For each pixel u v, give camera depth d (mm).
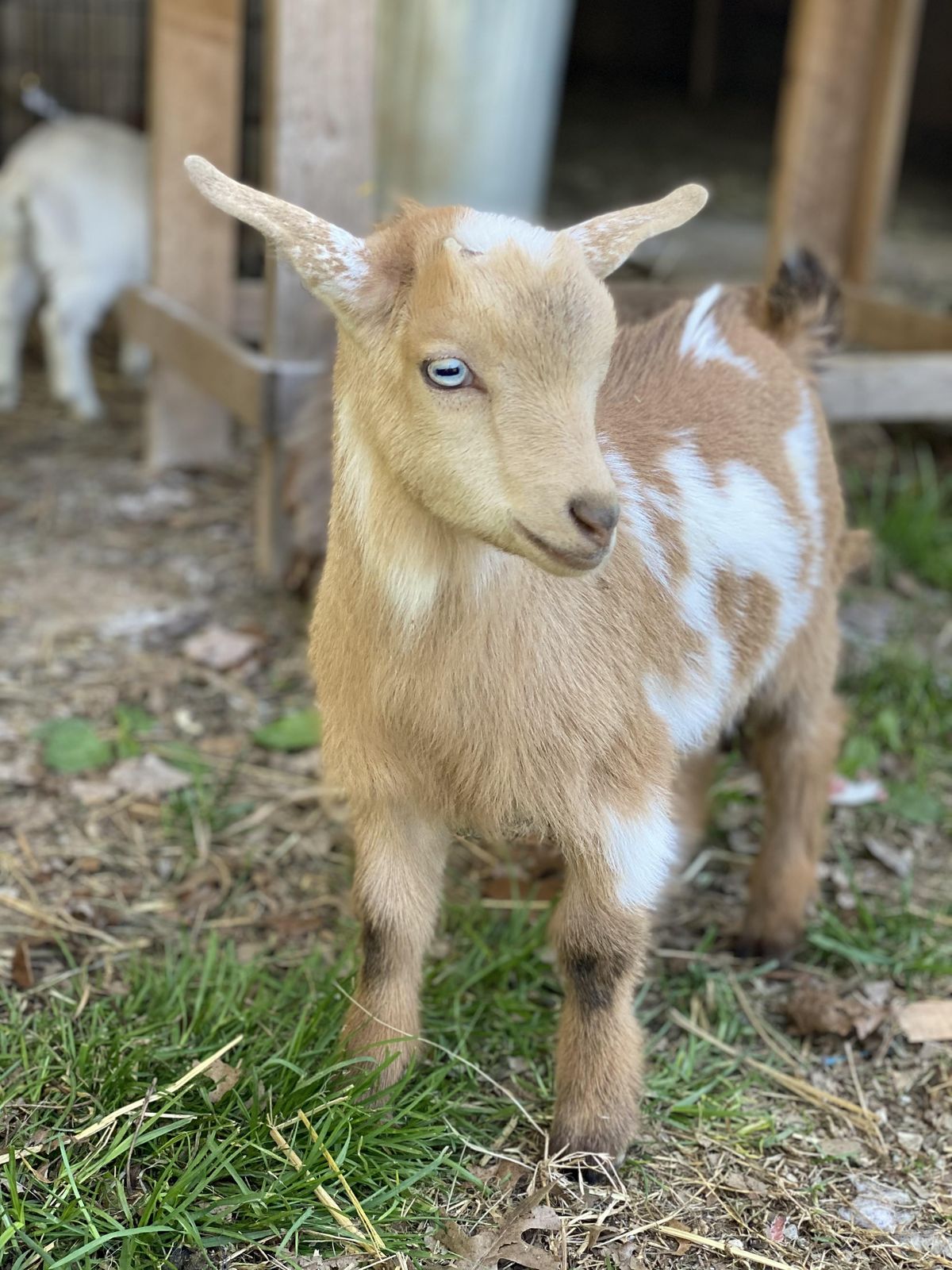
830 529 694
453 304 448
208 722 949
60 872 788
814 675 719
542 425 444
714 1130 629
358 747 562
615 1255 552
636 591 564
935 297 1973
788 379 686
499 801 550
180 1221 529
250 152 1730
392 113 1518
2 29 1840
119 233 1491
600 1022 586
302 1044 625
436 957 728
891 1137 635
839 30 1386
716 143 3090
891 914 785
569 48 3645
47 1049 630
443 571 512
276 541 1143
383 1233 551
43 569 1155
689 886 818
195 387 1370
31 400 1575
